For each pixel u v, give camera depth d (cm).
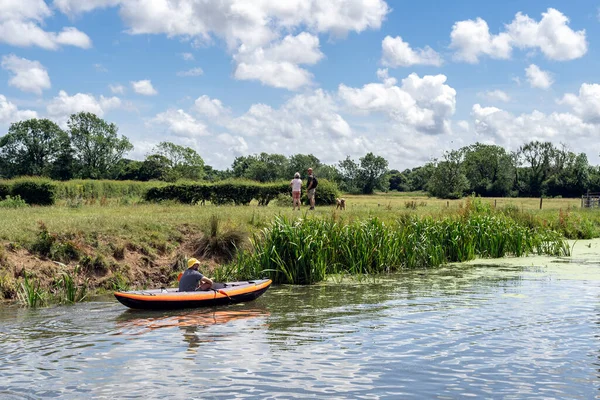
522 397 636
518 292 1312
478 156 12256
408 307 1147
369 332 933
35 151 9138
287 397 638
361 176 14338
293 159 13112
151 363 764
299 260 1505
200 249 1645
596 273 1620
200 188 3128
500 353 805
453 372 723
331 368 741
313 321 1022
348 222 1864
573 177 11325
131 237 1582
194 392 654
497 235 2092
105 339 894
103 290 1356
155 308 1127
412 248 1809
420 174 17538
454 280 1520
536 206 4803
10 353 813
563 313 1071
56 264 1371
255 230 1783
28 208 2355
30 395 645
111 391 657
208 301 1173
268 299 1259
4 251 1322
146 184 3869
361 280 1541
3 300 1212
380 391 656
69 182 3450
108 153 9519
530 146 11994
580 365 750
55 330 955
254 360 777
